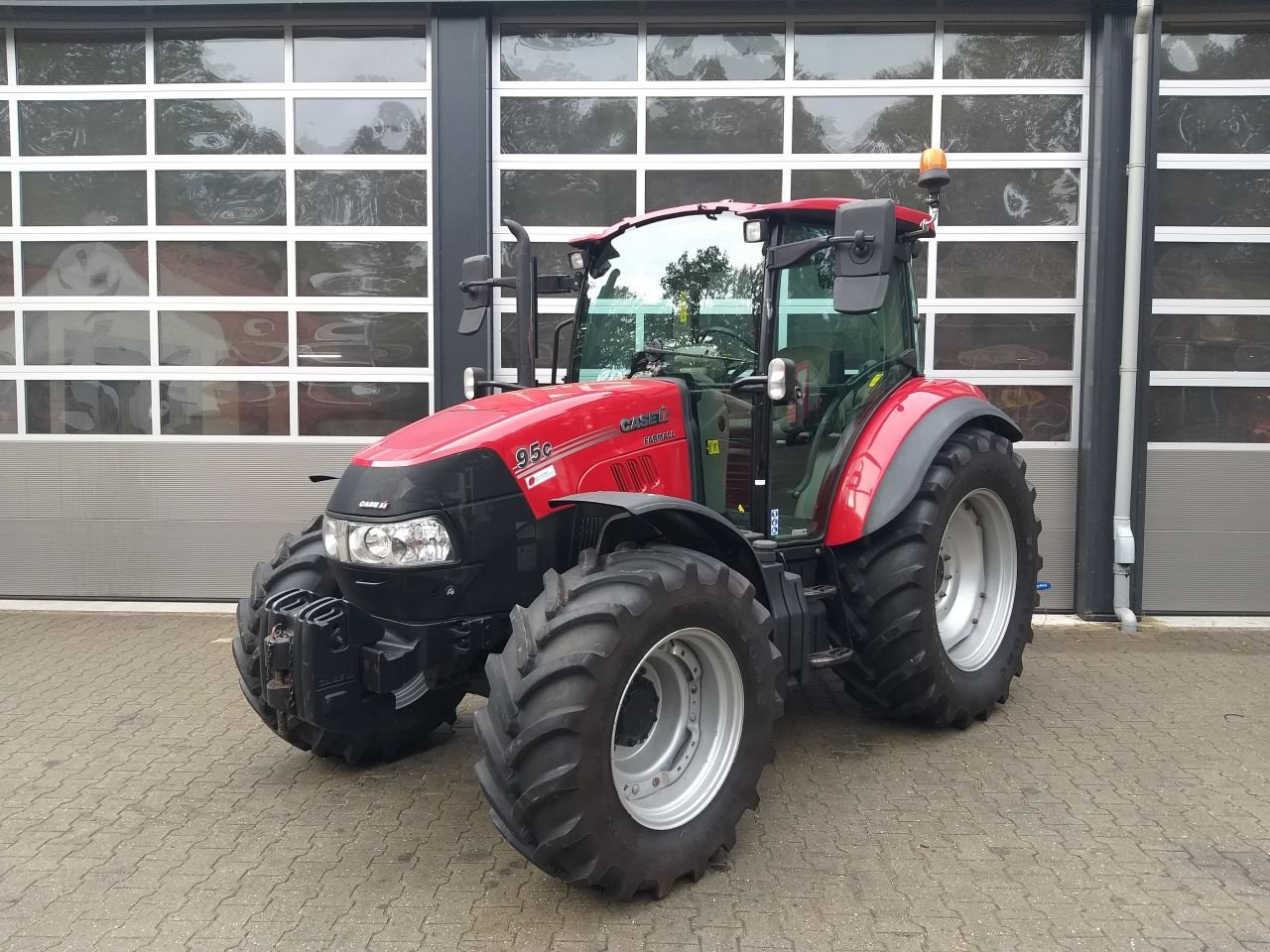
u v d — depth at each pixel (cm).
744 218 341
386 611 293
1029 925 252
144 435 629
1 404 634
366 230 614
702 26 600
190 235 620
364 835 310
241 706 439
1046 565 604
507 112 607
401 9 590
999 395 601
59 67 620
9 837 310
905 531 368
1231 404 589
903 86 594
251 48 611
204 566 632
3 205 630
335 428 624
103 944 247
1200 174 583
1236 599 597
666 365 364
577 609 254
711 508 347
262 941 247
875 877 278
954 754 375
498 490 289
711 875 280
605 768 249
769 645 294
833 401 373
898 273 415
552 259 612
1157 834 304
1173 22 577
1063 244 595
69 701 446
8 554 637
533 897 269
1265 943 242
